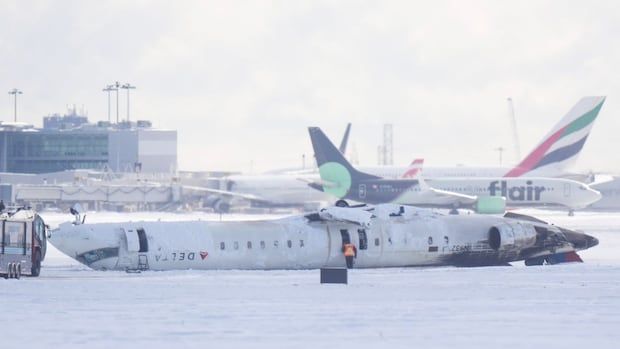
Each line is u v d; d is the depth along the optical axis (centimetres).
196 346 12388
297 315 15225
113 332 13462
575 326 14200
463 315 15312
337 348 12344
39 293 18038
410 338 13125
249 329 13775
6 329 13675
